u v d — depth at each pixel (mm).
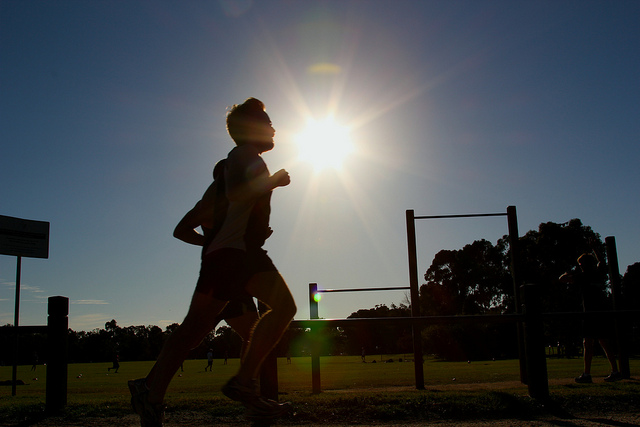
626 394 5406
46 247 10195
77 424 4570
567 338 36344
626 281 51406
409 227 8477
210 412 5004
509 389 6141
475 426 4469
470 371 17000
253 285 2896
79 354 122250
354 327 5383
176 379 20141
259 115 3125
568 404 5172
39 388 13641
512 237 8461
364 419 4824
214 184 3428
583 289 7605
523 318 5414
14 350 8258
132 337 127562
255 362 2854
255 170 2883
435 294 66688
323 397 5426
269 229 3082
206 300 2975
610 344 7379
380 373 18344
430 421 4777
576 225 50656
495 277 63031
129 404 5195
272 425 4688
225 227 2943
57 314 5098
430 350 46938
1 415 4852
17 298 9547
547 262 50500
